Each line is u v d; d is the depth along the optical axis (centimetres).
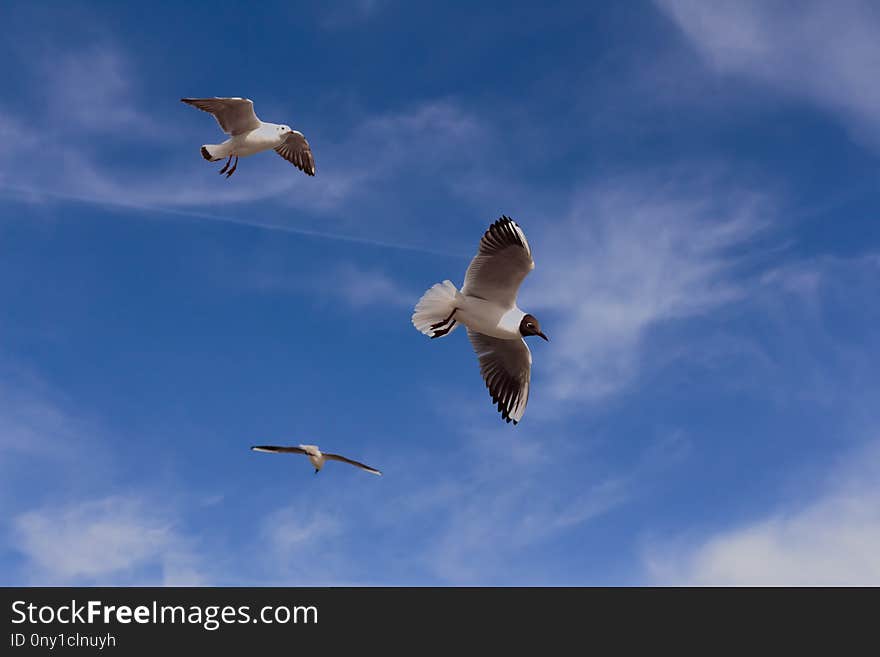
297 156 1978
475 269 1434
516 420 1517
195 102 1767
